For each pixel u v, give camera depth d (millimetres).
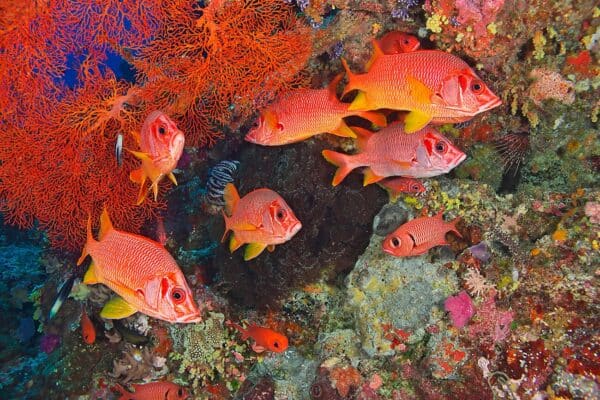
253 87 1812
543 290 1595
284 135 1630
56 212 2006
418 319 1706
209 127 1986
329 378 1756
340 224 1852
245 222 1586
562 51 1658
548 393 1505
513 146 1907
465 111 1368
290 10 1792
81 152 1892
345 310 1881
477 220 1766
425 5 1632
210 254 2193
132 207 2061
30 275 3627
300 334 1985
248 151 2053
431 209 1818
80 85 1800
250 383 1932
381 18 1785
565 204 1743
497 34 1609
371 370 1751
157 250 1294
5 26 1624
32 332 3225
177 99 1858
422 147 1505
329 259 1881
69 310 2459
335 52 1858
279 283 1911
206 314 2049
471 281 1664
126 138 1908
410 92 1396
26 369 2943
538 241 1668
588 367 1487
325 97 1575
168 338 2041
